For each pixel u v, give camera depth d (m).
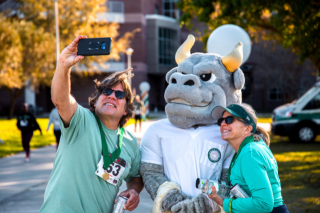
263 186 2.05
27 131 8.89
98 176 2.38
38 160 9.03
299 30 9.62
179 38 38.75
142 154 2.97
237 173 2.25
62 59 2.12
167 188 2.70
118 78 2.50
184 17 12.32
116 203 2.43
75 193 2.28
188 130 2.90
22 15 24.55
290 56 26.91
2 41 18.05
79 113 2.33
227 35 5.18
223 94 2.89
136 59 33.84
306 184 5.93
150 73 36.78
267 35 13.90
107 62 33.06
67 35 23.05
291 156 8.72
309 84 28.59
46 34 21.41
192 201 2.58
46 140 13.18
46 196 2.33
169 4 42.28
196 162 2.81
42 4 23.33
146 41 36.19
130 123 20.34
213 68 2.88
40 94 35.56
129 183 2.93
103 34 24.23
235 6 9.89
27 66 21.06
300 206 4.68
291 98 29.55
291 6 8.80
